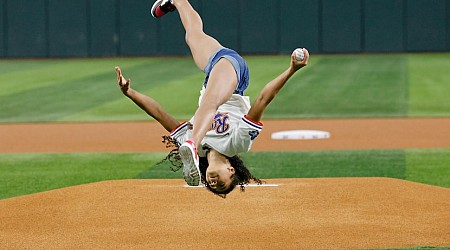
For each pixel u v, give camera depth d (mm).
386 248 23297
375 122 53719
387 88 69375
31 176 37219
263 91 21000
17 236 25062
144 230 25203
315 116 57000
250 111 21297
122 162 40312
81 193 29594
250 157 41031
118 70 21797
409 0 96375
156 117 22625
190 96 66562
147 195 29172
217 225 25609
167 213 26922
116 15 98688
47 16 99125
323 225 25516
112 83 75000
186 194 29266
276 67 84188
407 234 24688
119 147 45125
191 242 23969
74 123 55000
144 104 22453
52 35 99250
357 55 96375
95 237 24641
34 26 99250
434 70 80312
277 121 55156
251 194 29266
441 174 35938
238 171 22406
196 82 74625
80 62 95000
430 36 96562
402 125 52125
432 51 96688
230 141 21578
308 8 97062
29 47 99562
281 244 23719
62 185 35062
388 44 96938
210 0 97438
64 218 26703
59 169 38812
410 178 35094
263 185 30969
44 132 51312
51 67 89438
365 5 96812
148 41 98812
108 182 32031
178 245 23719
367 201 28281
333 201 28297
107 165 39531
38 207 28094
